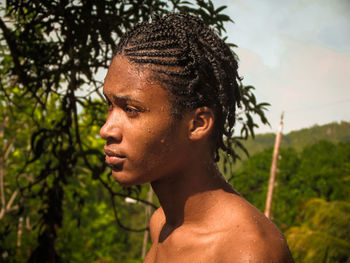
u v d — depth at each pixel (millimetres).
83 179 14055
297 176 29062
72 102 3498
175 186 882
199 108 829
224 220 832
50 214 3803
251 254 732
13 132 12234
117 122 829
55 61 3137
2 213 11625
